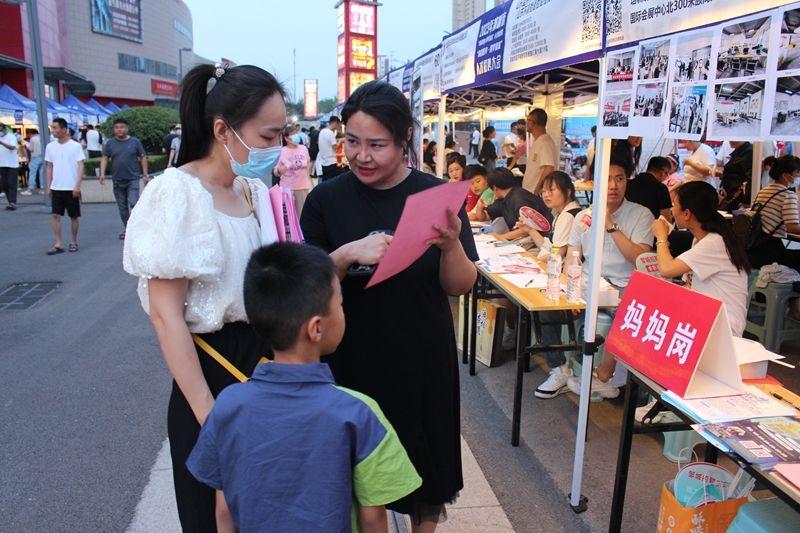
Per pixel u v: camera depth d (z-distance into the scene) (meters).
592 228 2.64
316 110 55.62
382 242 1.74
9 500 2.92
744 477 2.32
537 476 3.14
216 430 1.33
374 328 1.96
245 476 1.30
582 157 11.66
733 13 1.88
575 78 6.43
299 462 1.29
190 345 1.50
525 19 3.42
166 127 19.38
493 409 3.94
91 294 6.54
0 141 12.48
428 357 1.98
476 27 4.46
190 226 1.48
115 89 51.91
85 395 4.09
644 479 3.11
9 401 4.00
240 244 1.63
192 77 1.61
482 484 3.04
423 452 2.02
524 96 8.40
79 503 2.90
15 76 22.84
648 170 5.66
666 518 2.19
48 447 3.41
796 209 5.04
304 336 1.34
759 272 4.81
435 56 5.80
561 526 2.73
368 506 1.34
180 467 1.65
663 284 2.29
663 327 2.22
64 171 8.34
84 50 47.72
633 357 2.33
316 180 17.08
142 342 5.10
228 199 1.69
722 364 2.11
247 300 1.35
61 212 8.49
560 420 3.77
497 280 3.78
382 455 1.31
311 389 1.32
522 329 3.35
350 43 28.02
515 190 5.72
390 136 1.83
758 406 1.97
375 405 1.36
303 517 1.28
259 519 1.30
